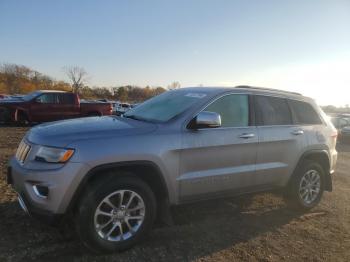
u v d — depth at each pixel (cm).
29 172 347
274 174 500
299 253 406
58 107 1780
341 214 554
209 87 491
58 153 343
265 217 512
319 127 566
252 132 471
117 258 359
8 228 404
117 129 383
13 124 1730
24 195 356
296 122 538
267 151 488
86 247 358
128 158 366
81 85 8412
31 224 417
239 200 577
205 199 440
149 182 407
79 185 344
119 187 362
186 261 366
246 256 388
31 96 1752
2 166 687
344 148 1580
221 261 372
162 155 388
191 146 411
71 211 353
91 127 387
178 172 405
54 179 338
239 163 460
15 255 349
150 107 482
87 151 347
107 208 364
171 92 516
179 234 427
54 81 9719
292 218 518
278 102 524
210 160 430
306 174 543
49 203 339
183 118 419
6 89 8919
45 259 346
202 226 458
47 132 373
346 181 798
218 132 438
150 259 363
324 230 481
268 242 428
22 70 9538
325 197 647
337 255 408
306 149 534
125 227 377
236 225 472
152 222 390
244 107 480
